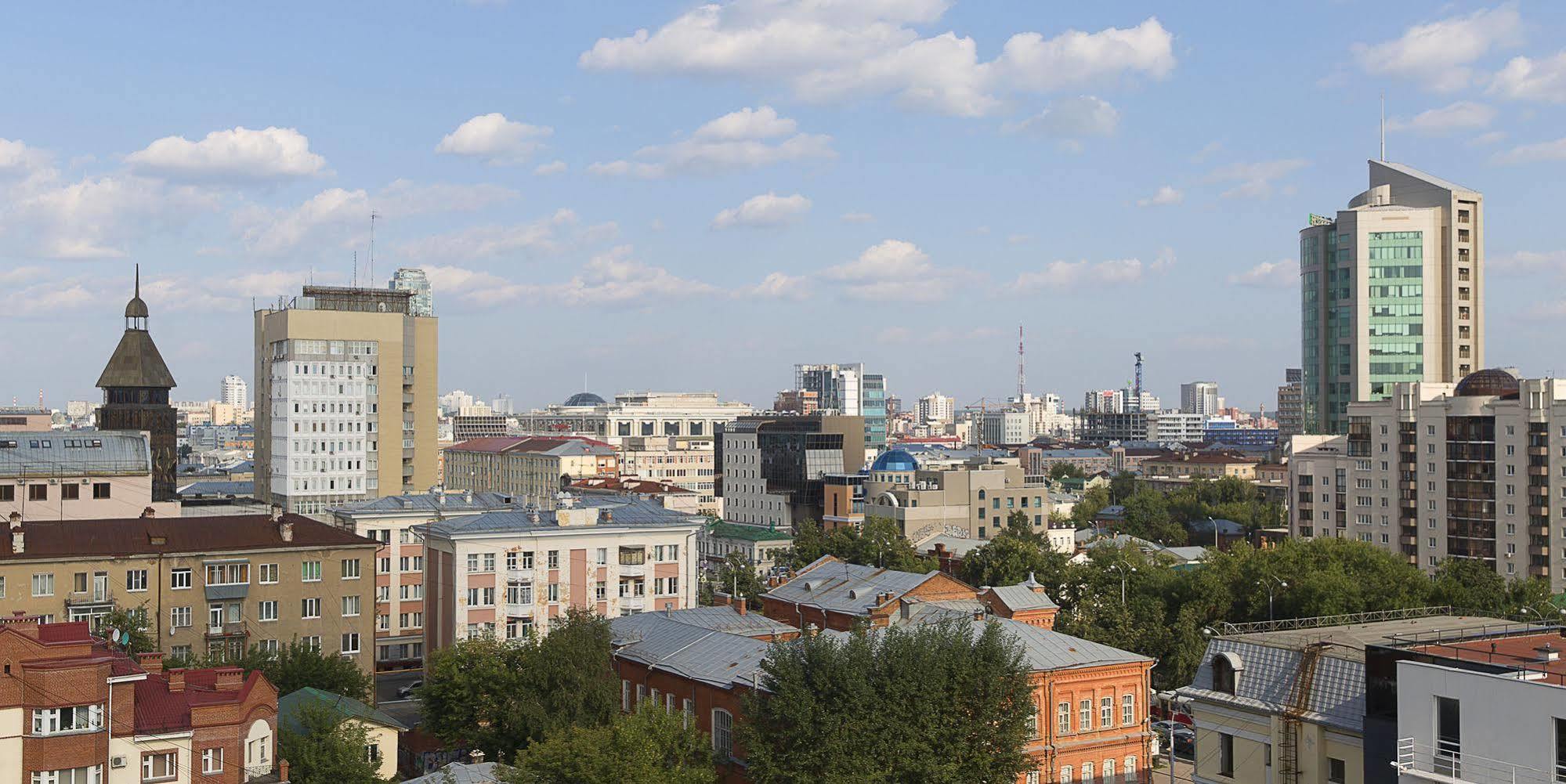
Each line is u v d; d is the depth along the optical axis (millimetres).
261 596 128375
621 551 146125
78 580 120562
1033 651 102562
